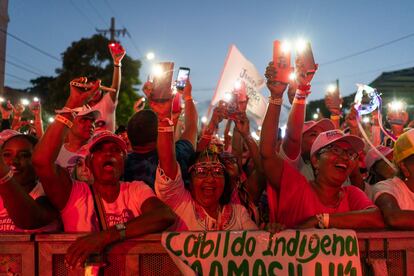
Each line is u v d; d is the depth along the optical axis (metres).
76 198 2.72
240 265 2.50
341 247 2.54
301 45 3.04
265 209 3.63
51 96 29.77
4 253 2.44
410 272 2.60
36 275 2.44
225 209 3.03
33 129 7.50
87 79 2.61
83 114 3.03
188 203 2.96
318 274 2.51
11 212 2.54
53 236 2.44
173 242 2.48
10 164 2.93
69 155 3.88
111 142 2.79
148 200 2.78
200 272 2.48
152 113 3.71
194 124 4.62
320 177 3.03
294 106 3.10
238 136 4.52
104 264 2.40
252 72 5.56
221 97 5.51
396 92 23.98
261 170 3.49
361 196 3.06
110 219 2.73
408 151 3.08
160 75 2.72
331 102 4.96
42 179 2.59
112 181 2.74
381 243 2.60
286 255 2.52
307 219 2.79
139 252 2.50
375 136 5.10
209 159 2.97
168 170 2.81
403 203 3.08
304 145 3.94
